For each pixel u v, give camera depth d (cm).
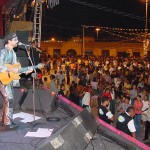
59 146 330
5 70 423
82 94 1183
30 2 1064
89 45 5050
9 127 466
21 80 762
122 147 414
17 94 605
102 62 2756
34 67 453
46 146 326
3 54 426
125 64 2523
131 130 630
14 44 438
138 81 1526
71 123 367
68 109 591
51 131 459
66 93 1321
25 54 729
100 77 1648
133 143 412
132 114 642
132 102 1162
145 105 1033
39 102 578
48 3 957
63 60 2850
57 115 560
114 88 1245
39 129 469
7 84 444
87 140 368
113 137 436
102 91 1309
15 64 444
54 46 5091
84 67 2189
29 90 603
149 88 1353
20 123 499
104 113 705
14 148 390
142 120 1064
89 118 415
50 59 2864
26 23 916
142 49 4666
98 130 461
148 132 953
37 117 543
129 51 4775
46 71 2359
